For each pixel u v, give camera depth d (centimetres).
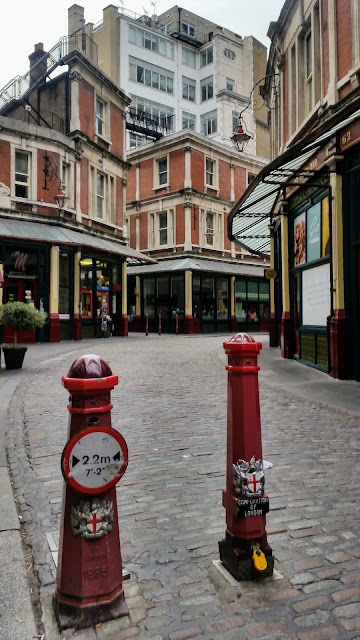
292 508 369
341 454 502
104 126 2423
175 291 3034
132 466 469
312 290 1130
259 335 2761
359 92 891
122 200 2584
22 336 1880
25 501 384
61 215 2027
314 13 1116
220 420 654
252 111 4662
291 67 1309
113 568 232
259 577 266
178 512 365
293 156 805
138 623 231
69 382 215
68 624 223
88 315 2269
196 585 265
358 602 250
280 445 534
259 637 224
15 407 723
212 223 3231
